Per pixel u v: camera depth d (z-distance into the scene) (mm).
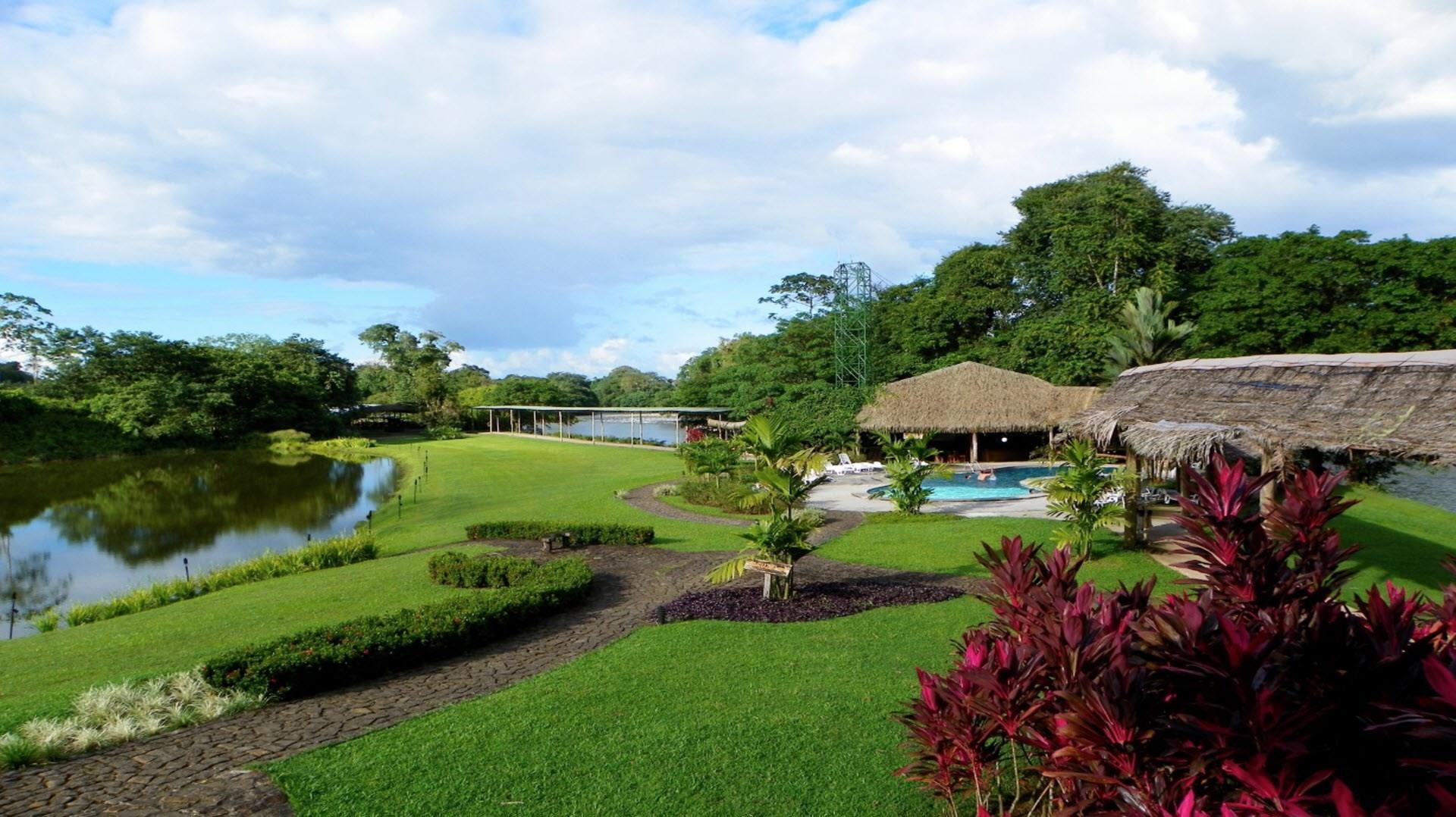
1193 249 39250
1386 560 12945
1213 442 10984
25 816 5324
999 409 34562
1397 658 2809
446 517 24641
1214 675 2711
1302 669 2916
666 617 10484
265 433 60938
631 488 28203
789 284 54969
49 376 56656
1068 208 41594
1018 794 4234
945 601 10906
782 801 5273
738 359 55625
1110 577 12141
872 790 5379
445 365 99938
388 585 13672
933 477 29516
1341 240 31297
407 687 8070
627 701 7324
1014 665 3346
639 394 99812
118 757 6324
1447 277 28688
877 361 43188
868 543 15945
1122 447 15070
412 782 5719
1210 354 32031
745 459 28094
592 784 5625
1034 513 19703
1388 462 24703
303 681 7820
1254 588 3566
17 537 25078
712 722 6711
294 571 16953
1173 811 2604
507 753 6199
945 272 47062
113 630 12219
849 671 8008
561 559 14000
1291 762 2426
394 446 59594
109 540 24297
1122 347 32094
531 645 9562
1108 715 2691
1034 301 43750
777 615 10375
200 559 21609
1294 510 3926
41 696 8047
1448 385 9844
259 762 6168
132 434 53469
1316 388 11680
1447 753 2492
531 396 78312
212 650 10125
